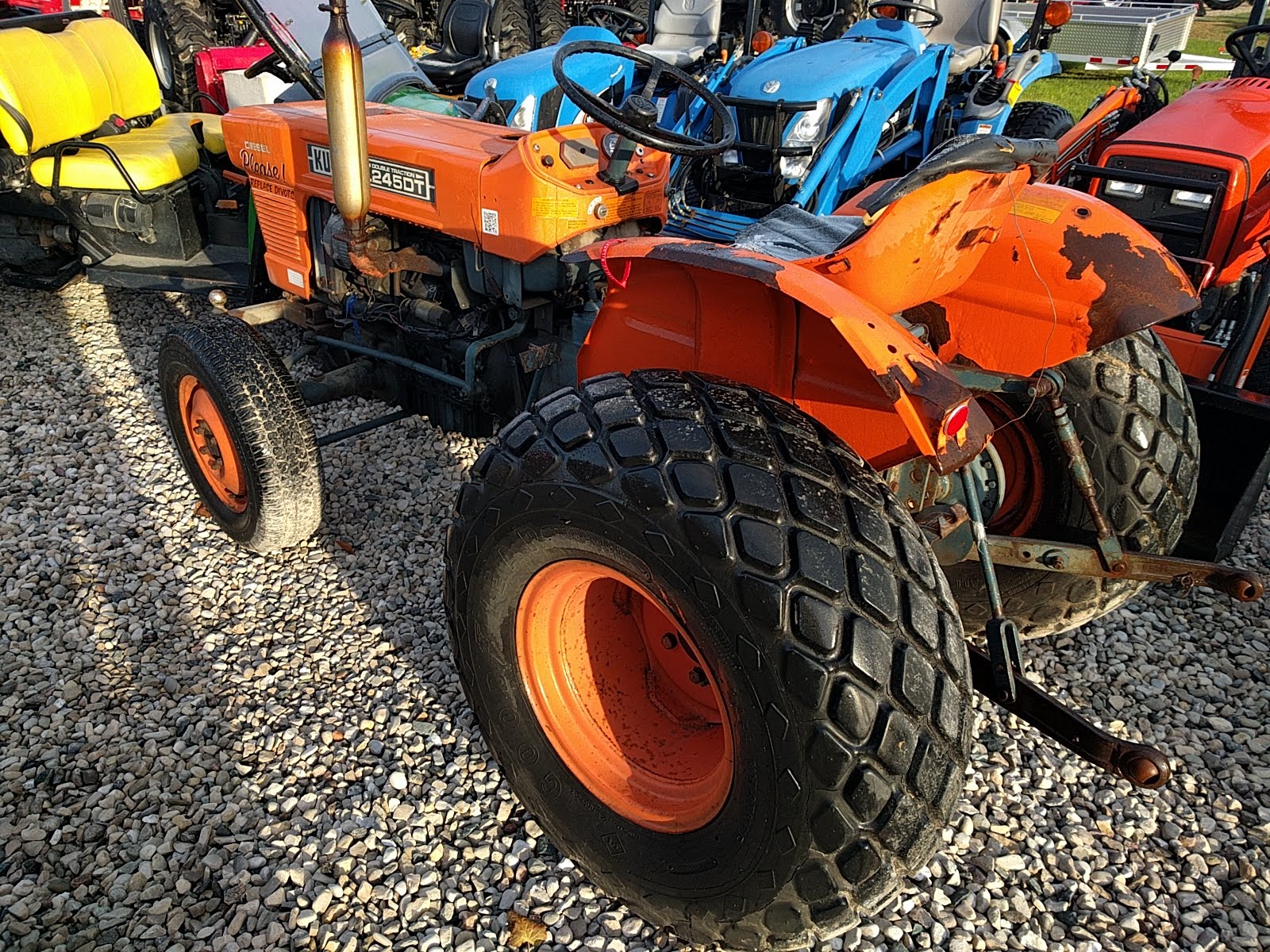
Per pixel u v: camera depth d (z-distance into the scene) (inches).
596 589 77.4
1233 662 109.0
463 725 99.3
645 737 77.7
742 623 58.1
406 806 89.5
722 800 65.4
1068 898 80.9
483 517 73.5
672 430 63.7
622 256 72.4
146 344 199.2
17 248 208.8
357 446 157.5
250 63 282.8
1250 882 82.3
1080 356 87.7
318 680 106.4
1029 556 85.6
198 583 123.3
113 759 95.8
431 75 254.5
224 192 205.0
